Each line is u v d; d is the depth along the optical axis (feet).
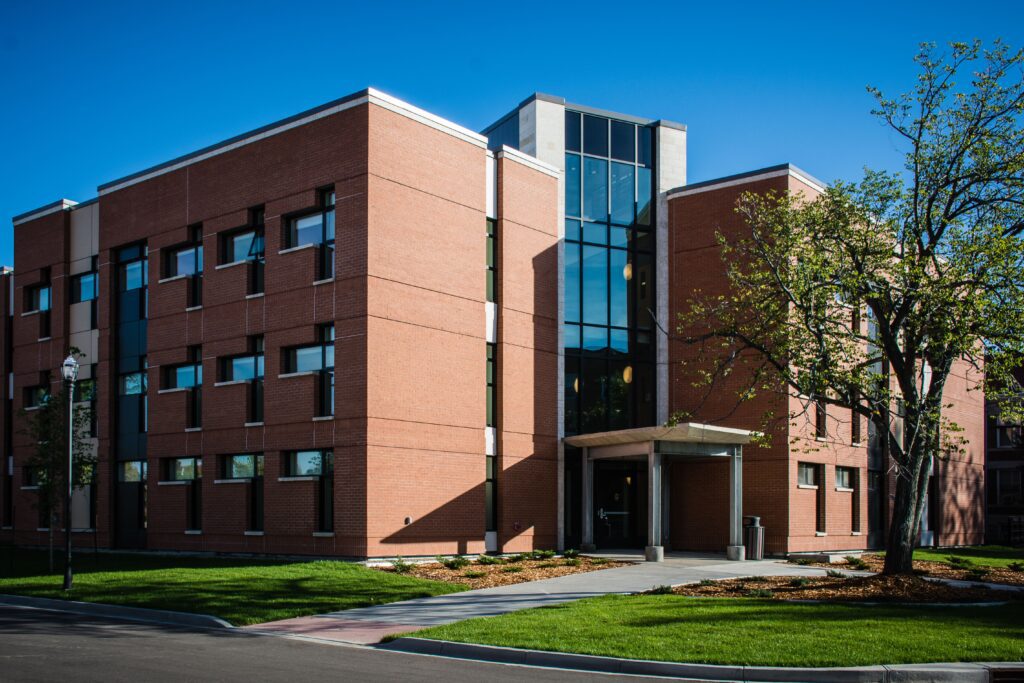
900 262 66.39
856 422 107.34
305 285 86.07
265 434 87.76
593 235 104.94
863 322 102.01
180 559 86.33
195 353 96.22
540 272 99.35
